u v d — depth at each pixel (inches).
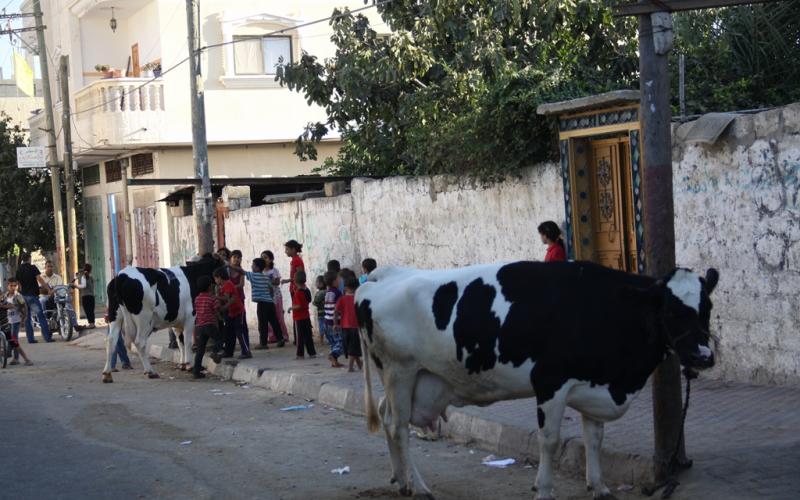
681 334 255.8
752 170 400.2
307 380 531.8
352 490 321.1
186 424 458.3
